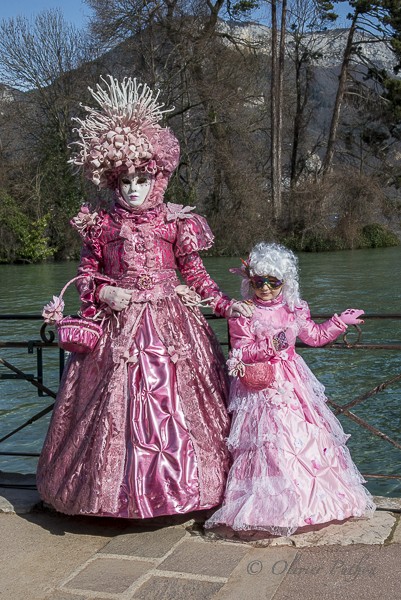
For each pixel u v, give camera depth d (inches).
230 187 1272.1
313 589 99.8
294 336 122.1
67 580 106.0
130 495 112.4
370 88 1551.4
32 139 1309.1
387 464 241.1
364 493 121.3
